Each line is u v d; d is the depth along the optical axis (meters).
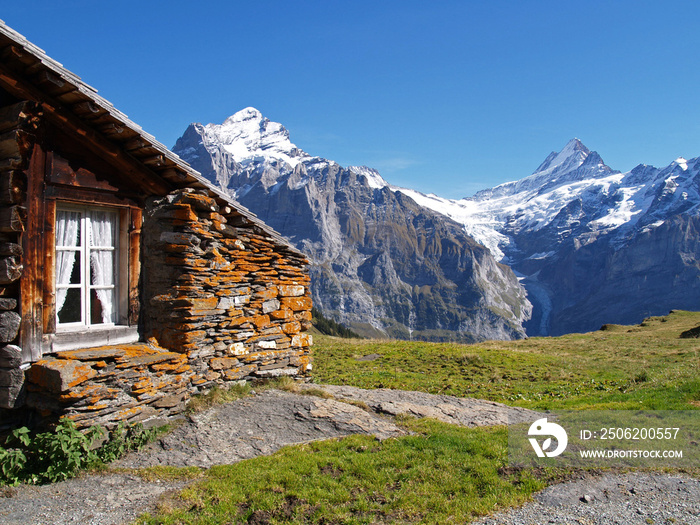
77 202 9.89
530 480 8.28
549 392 19.09
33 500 6.87
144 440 9.15
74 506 6.77
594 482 8.43
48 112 9.01
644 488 8.19
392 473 8.29
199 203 11.31
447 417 12.45
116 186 10.62
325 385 15.79
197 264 11.24
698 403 13.56
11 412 8.59
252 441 9.68
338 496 7.34
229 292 12.29
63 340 9.40
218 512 6.81
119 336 10.59
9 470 7.48
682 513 7.30
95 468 8.03
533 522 6.95
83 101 9.06
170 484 7.70
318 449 9.33
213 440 9.52
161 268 11.10
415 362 26.88
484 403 14.72
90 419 8.50
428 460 8.88
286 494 7.39
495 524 6.86
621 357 31.36
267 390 12.62
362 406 12.52
